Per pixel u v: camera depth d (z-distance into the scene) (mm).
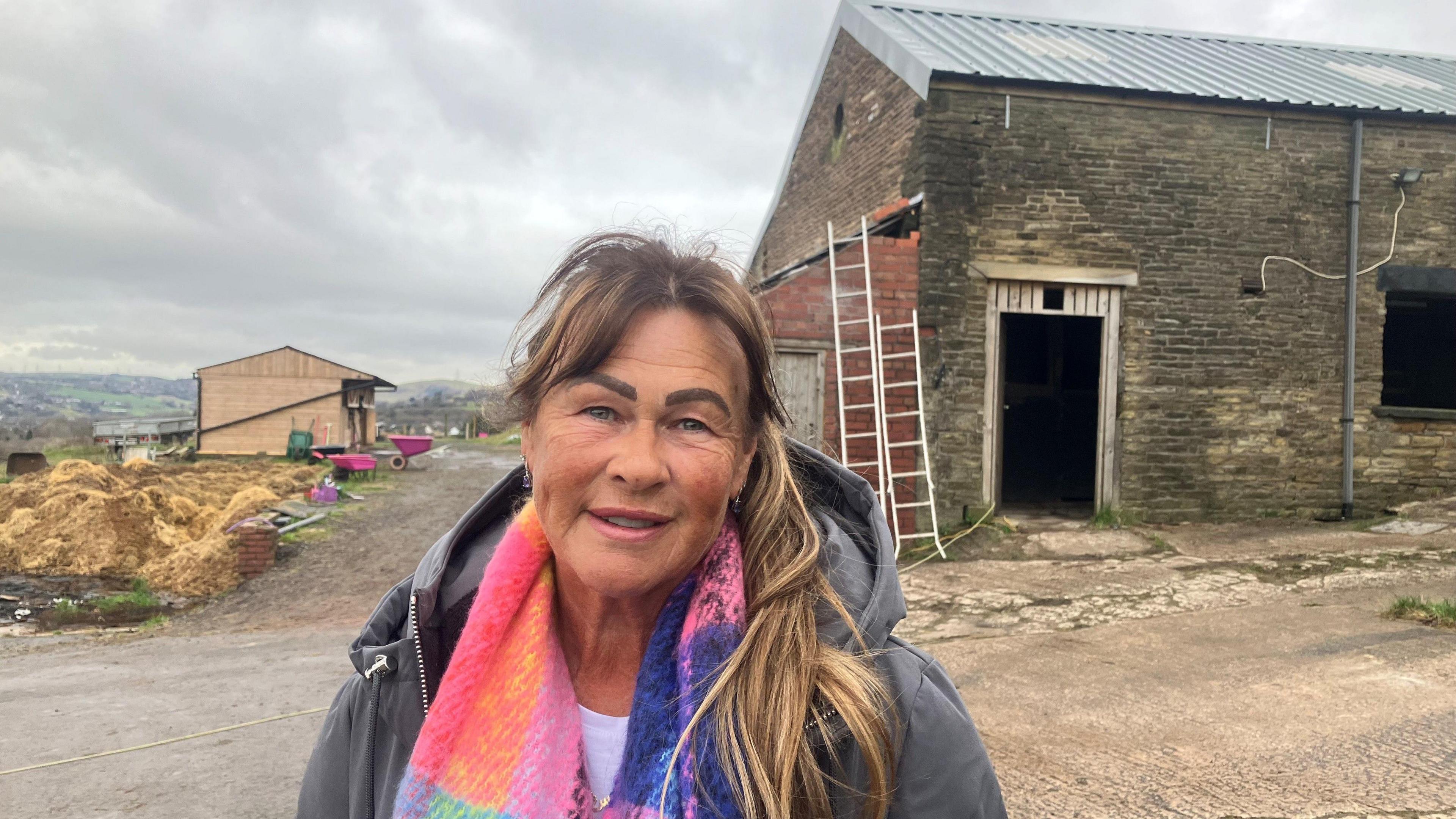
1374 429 8125
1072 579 6031
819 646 916
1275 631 4449
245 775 3143
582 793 940
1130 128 7730
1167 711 3326
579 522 919
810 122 11422
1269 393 7961
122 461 18422
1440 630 4289
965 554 6992
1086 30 10586
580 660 1064
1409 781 2613
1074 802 2574
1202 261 7848
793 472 1162
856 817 876
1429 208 8172
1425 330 10734
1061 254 7652
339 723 1090
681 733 906
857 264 7422
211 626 6051
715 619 947
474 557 1127
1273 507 7969
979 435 7562
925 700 922
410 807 932
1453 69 10688
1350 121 8023
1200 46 10414
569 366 892
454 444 28125
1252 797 2551
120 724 3721
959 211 7512
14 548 7297
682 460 894
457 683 965
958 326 7520
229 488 11438
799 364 7480
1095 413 11250
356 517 10055
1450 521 7379
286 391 19594
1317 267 8023
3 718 3832
